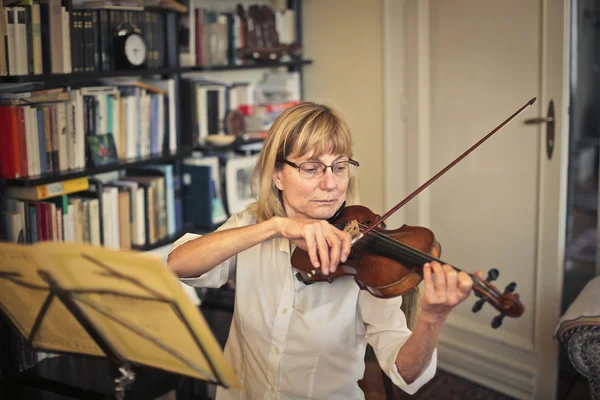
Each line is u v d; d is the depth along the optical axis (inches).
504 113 112.7
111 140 108.2
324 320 62.4
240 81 143.8
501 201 115.4
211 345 47.7
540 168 108.2
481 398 118.1
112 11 106.5
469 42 116.6
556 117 104.7
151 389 74.5
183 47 121.2
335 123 63.5
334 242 56.3
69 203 102.3
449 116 122.3
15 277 51.9
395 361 53.5
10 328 93.2
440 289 48.1
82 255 46.2
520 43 108.7
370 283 58.1
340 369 63.1
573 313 91.5
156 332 49.7
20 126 94.7
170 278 44.7
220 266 68.6
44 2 95.7
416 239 63.5
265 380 64.9
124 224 111.5
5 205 97.7
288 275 63.8
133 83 113.2
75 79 99.3
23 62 93.3
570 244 158.9
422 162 128.0
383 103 133.3
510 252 115.3
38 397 72.7
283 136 64.1
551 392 112.0
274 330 63.7
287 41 144.7
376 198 140.2
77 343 57.1
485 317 120.7
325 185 63.1
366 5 135.0
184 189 127.0
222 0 137.0
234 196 132.0
